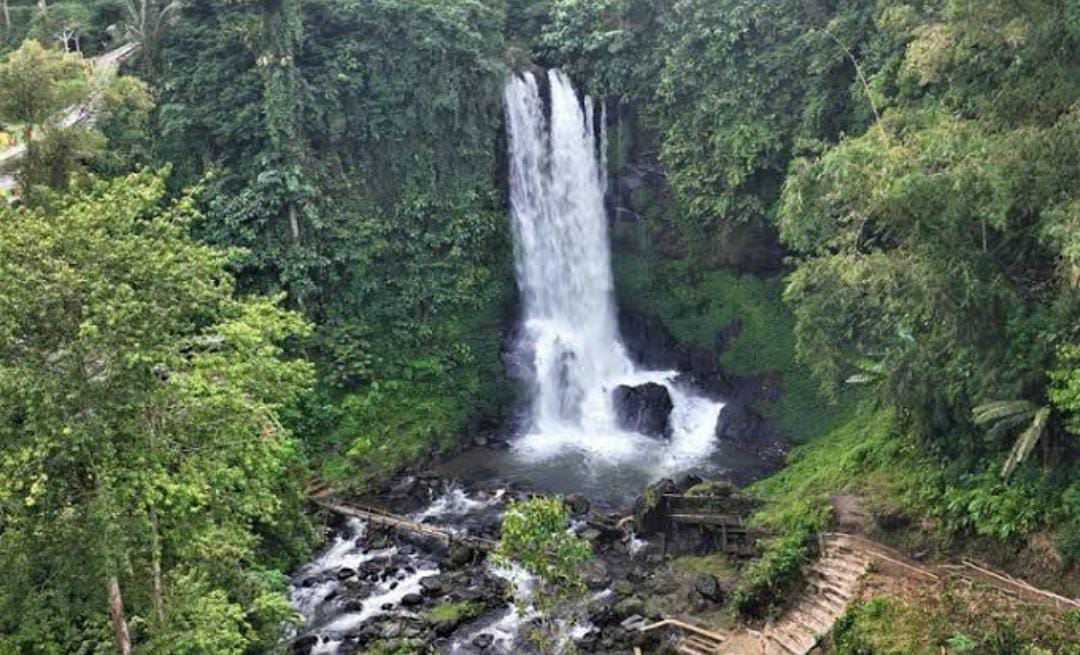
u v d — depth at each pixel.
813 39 29.31
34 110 20.33
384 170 32.00
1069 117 15.57
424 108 32.00
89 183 20.59
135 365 10.55
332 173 30.86
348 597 21.89
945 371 20.27
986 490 19.30
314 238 29.66
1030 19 16.45
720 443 31.00
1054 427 18.06
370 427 29.52
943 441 21.02
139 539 11.23
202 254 11.89
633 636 19.72
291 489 21.05
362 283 30.88
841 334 19.83
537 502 14.11
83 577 11.19
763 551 21.72
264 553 21.14
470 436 31.55
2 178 23.19
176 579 13.00
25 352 10.37
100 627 12.12
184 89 28.91
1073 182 15.71
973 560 18.98
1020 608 15.59
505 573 22.50
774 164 31.00
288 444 22.05
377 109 31.27
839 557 19.95
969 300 17.50
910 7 22.83
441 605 21.45
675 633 19.78
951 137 16.52
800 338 19.91
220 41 28.84
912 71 20.16
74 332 10.47
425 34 31.38
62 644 11.72
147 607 12.52
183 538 11.82
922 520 20.31
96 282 10.36
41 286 10.24
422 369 31.34
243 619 13.74
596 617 20.38
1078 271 14.45
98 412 10.48
